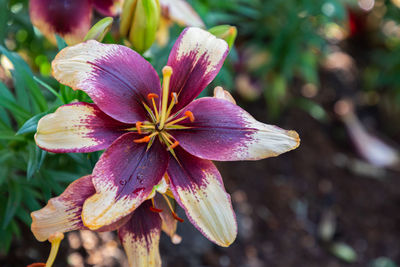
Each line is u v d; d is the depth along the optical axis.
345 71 1.31
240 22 1.07
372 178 1.12
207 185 0.46
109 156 0.45
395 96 1.27
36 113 0.54
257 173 1.03
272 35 1.08
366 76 1.31
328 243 0.97
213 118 0.47
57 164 0.59
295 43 1.04
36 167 0.50
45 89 0.68
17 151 0.57
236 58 0.78
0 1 0.65
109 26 0.47
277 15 1.06
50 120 0.44
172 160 0.46
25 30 0.74
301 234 0.97
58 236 0.44
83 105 0.45
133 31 0.51
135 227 0.47
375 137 1.21
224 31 0.50
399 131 1.25
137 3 0.50
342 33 1.38
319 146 1.13
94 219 0.43
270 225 0.96
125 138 0.45
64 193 0.45
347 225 1.02
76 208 0.45
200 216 0.45
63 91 0.50
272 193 1.00
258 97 1.15
